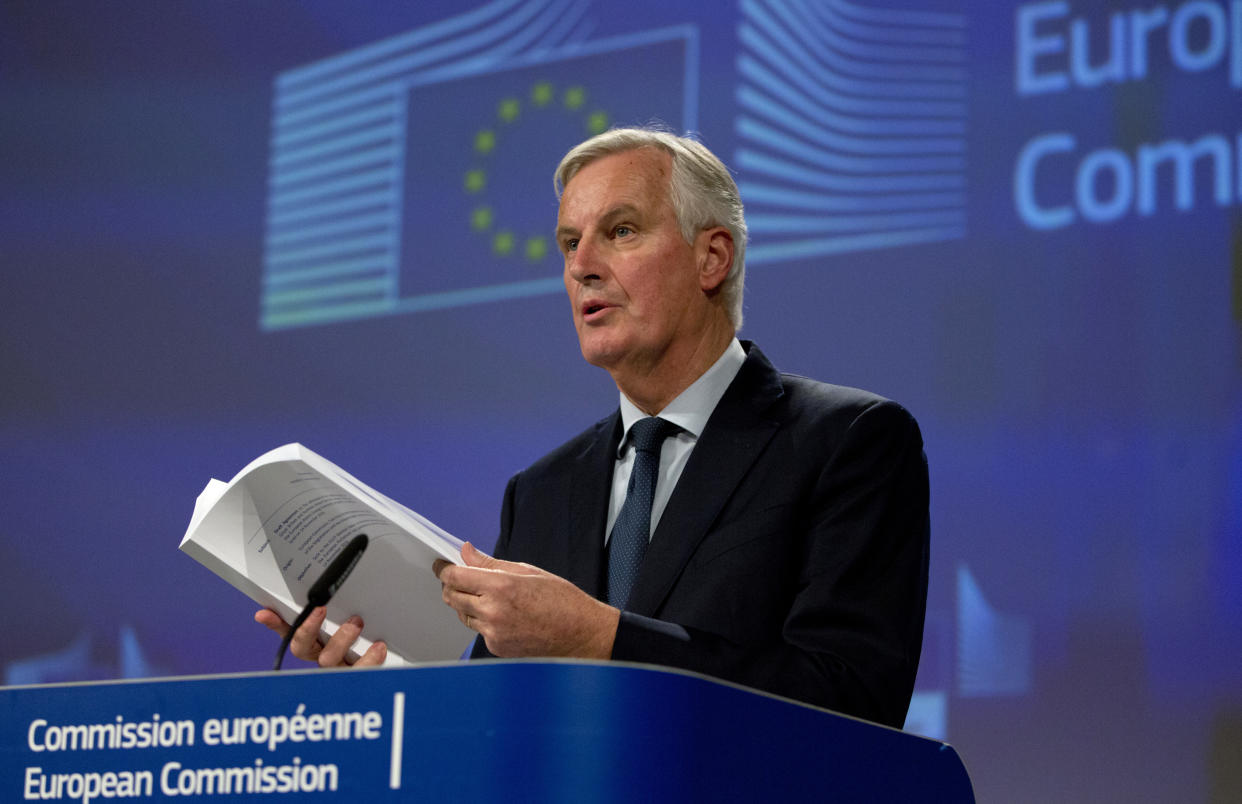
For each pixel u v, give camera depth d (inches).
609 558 69.6
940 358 148.3
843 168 157.5
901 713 61.1
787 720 42.8
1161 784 130.3
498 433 169.2
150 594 180.2
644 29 171.6
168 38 196.9
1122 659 134.1
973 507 143.3
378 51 185.9
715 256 73.8
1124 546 136.6
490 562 53.7
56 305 193.5
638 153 74.1
